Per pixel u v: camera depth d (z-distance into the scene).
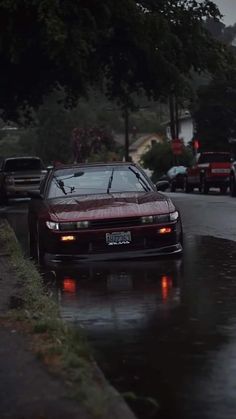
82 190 16.67
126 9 31.33
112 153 115.12
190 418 6.45
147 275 13.71
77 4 29.75
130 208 15.16
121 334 9.30
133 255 15.06
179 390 7.15
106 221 14.91
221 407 6.68
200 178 50.62
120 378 7.54
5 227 22.70
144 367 7.90
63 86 39.03
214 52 36.56
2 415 6.30
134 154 140.12
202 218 25.56
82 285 12.84
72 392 6.75
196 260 15.46
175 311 10.59
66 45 29.53
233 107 70.94
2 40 30.14
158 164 82.88
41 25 29.27
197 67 36.75
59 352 8.02
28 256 17.02
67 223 14.85
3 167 42.12
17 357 8.03
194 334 9.24
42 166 42.66
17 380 7.21
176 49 35.19
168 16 35.28
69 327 9.13
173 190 58.44
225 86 70.50
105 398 6.56
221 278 13.26
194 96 37.28
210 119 71.62
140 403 6.79
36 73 35.88
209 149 71.56
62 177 17.09
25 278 13.23
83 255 14.91
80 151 116.38
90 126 133.50
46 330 9.11
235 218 25.27
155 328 9.59
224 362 8.02
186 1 36.06
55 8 28.34
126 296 11.77
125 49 35.00
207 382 7.37
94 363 7.89
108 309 10.79
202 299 11.41
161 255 15.37
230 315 10.26
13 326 9.54
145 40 33.34
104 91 41.53
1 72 35.69
